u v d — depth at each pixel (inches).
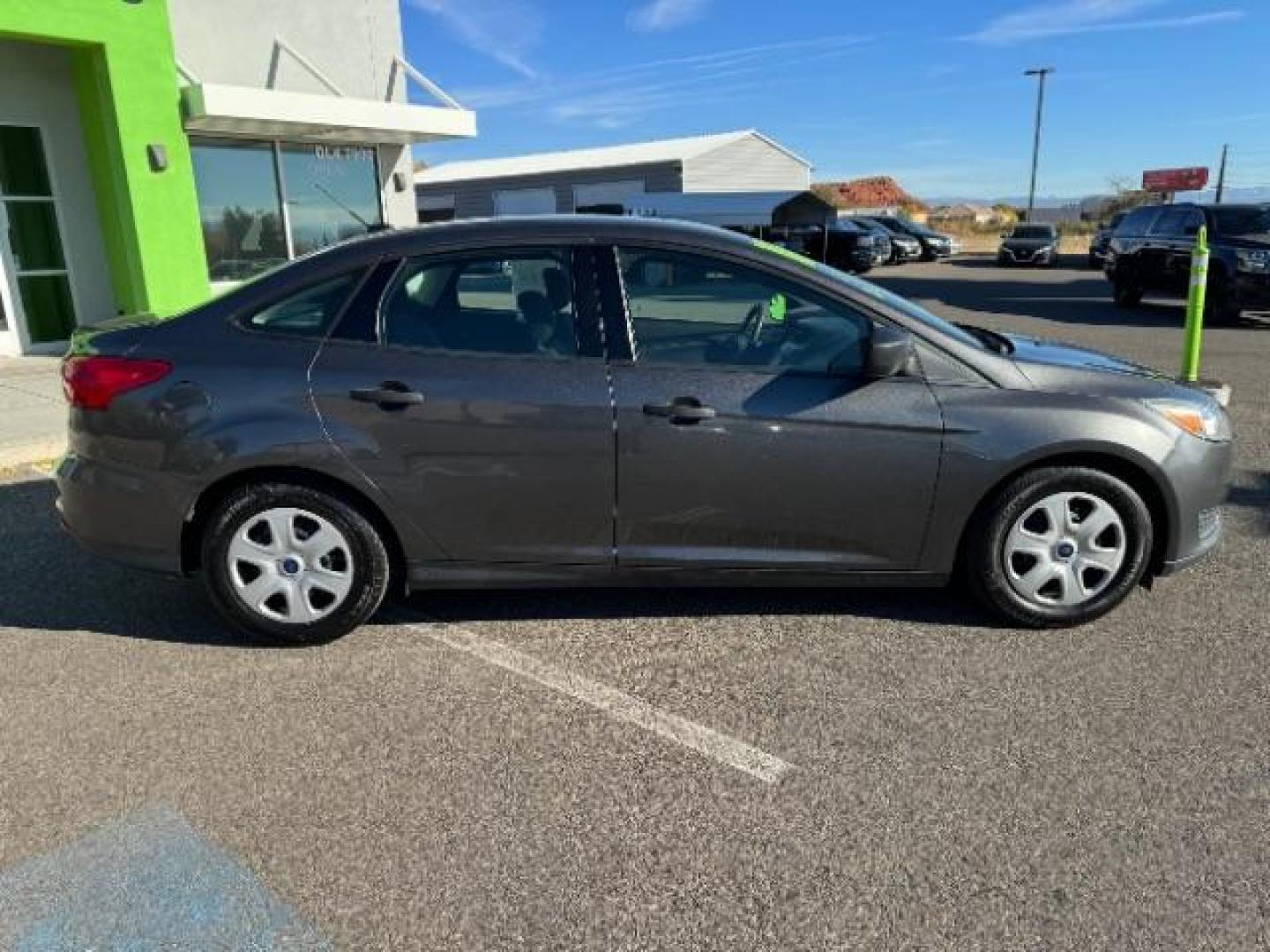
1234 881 95.2
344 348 142.6
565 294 143.2
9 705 132.0
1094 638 148.3
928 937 89.0
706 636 151.3
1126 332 533.6
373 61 507.5
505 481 141.8
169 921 91.7
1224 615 155.9
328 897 94.9
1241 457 254.1
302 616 147.0
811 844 102.3
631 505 142.8
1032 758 116.6
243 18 451.8
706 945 88.4
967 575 151.5
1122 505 146.2
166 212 405.1
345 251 146.1
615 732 124.4
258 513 144.0
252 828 105.6
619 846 102.2
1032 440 141.6
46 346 412.2
